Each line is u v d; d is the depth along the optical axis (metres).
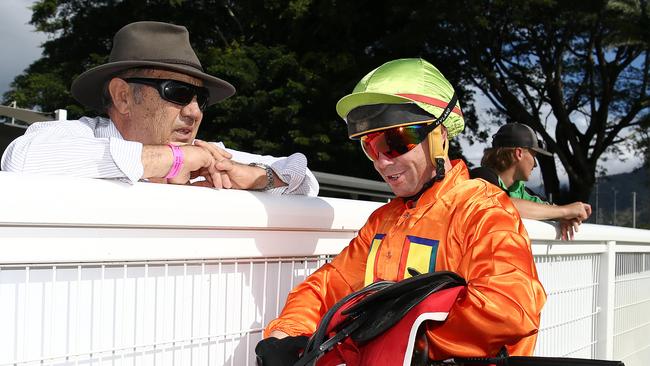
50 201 1.08
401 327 1.14
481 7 14.36
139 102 1.88
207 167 1.69
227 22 17.47
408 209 1.52
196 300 1.40
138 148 1.46
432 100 1.45
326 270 1.61
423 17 13.84
